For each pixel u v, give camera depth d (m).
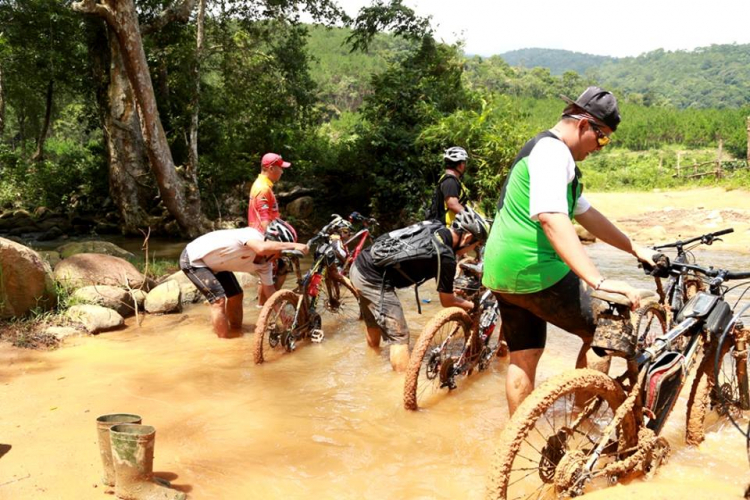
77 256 7.48
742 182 23.00
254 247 5.92
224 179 17.70
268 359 5.41
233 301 6.28
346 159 17.58
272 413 4.22
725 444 3.68
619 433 3.03
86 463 3.42
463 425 4.04
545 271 3.11
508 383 3.48
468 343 4.75
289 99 21.83
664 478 3.24
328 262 6.05
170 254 13.15
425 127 15.52
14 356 5.33
